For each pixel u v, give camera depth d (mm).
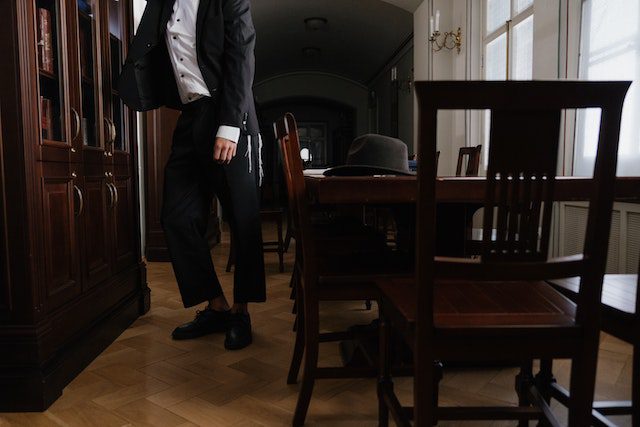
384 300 1460
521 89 1043
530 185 1115
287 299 3570
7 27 1828
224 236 7383
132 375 2186
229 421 1771
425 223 1104
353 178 1566
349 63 14000
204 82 2496
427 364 1144
